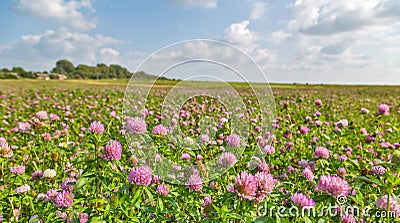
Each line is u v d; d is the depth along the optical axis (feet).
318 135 22.84
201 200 9.91
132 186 8.47
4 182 12.28
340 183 7.80
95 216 8.05
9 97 56.03
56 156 13.98
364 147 19.58
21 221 10.97
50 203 9.87
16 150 18.90
